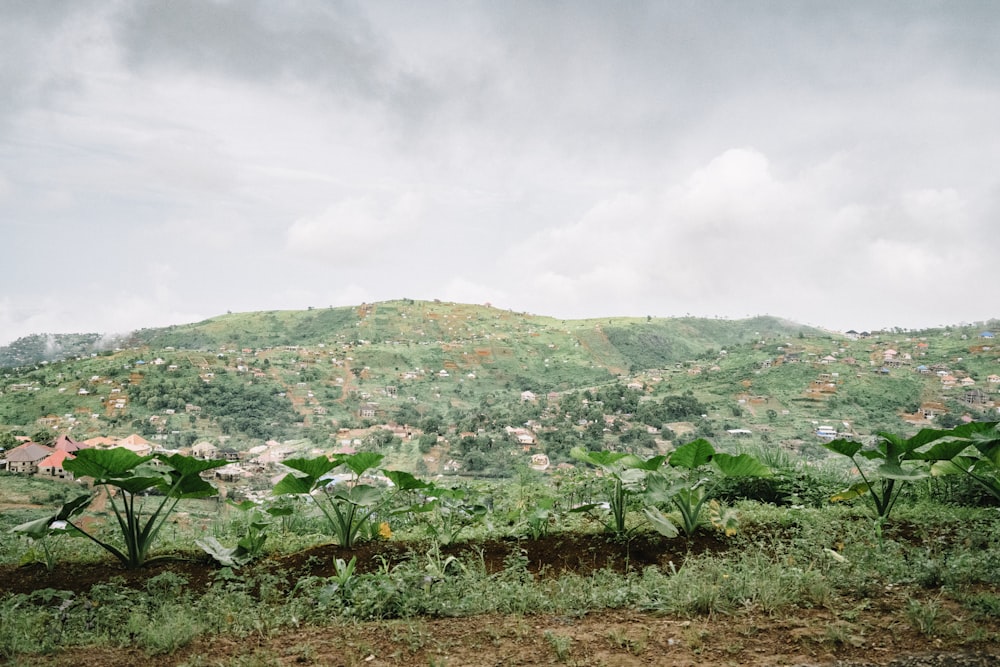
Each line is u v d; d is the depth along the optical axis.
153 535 5.67
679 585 4.69
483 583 4.96
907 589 4.54
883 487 6.97
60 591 4.91
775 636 3.89
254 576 5.38
